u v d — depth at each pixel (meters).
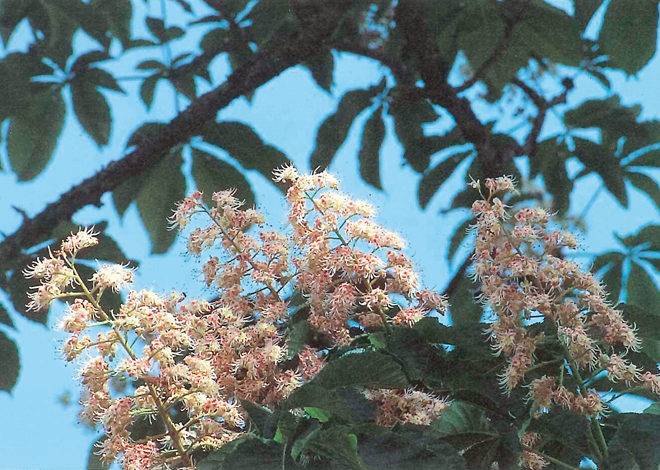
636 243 4.85
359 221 2.36
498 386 2.25
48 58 5.27
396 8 4.93
